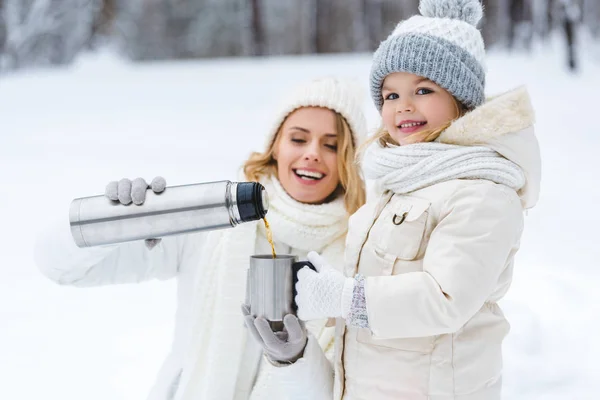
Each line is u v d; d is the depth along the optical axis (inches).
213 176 251.0
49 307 138.9
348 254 64.1
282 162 79.9
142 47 1080.8
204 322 72.9
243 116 405.4
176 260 77.8
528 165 58.1
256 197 57.3
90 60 794.8
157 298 146.5
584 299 135.5
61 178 255.4
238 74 571.8
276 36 1128.8
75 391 102.2
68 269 70.3
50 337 123.7
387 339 58.7
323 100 78.9
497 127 56.1
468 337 57.6
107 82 579.8
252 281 56.9
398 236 58.4
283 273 55.8
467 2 65.8
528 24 608.1
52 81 592.7
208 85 527.8
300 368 59.4
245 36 1031.0
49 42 871.7
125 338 124.2
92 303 142.3
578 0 582.6
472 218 54.4
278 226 75.8
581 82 449.1
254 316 57.1
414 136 61.2
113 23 954.7
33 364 111.8
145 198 59.0
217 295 73.0
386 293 53.0
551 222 192.5
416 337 57.4
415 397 57.0
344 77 84.7
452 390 56.4
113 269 74.8
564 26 505.7
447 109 62.6
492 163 56.6
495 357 59.2
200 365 72.4
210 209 57.3
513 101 55.9
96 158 291.6
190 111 428.8
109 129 378.3
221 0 1097.4
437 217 56.9
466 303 52.5
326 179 79.4
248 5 990.4
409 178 59.4
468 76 61.9
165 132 364.2
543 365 110.3
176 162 279.4
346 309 53.9
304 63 604.4
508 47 627.2
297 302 55.6
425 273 54.2
